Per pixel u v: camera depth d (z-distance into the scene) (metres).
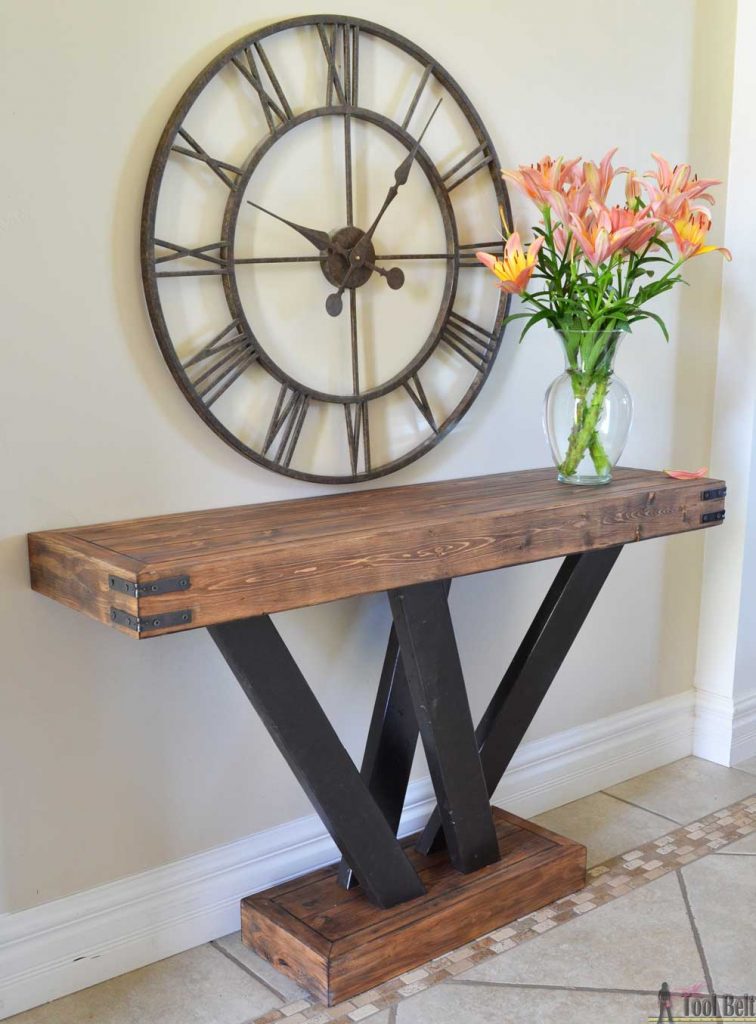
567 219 1.95
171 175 1.78
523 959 1.96
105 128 1.70
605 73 2.39
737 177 2.66
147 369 1.81
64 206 1.68
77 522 1.76
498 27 2.19
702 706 2.91
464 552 1.77
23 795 1.78
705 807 2.61
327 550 1.59
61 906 1.84
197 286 1.85
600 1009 1.82
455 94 2.10
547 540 1.89
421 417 2.19
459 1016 1.79
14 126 1.61
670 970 1.93
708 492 2.18
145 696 1.89
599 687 2.71
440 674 1.90
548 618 2.12
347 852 1.87
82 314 1.72
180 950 1.98
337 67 1.96
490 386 2.32
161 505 1.86
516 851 2.16
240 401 1.94
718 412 2.79
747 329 2.69
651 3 2.44
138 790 1.91
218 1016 1.80
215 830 2.03
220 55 1.78
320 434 2.06
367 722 2.23
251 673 1.69
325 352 2.03
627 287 2.03
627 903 2.15
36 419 1.70
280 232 1.93
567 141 2.35
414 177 2.09
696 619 2.91
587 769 2.67
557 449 2.13
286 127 1.88
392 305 2.10
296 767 1.78
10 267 1.63
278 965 1.91
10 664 1.73
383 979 1.88
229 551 1.52
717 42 2.59
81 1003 1.83
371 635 2.20
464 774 2.00
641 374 2.62
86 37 1.66
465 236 2.20
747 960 1.96
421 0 2.06
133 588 1.41
